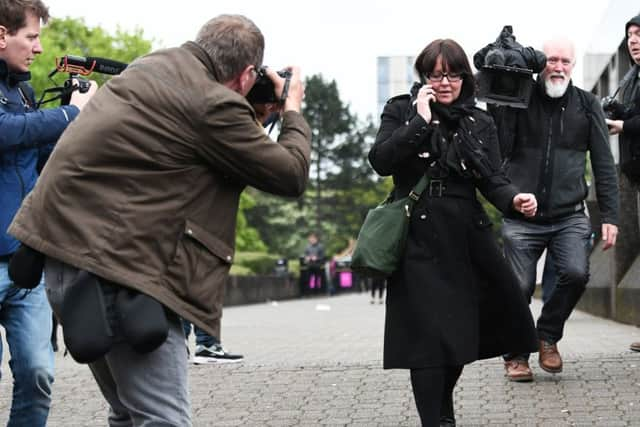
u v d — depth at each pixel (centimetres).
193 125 520
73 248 512
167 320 525
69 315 507
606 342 1450
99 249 509
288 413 955
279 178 536
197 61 537
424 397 739
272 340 1773
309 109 13975
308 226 12875
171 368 526
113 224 512
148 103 521
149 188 518
